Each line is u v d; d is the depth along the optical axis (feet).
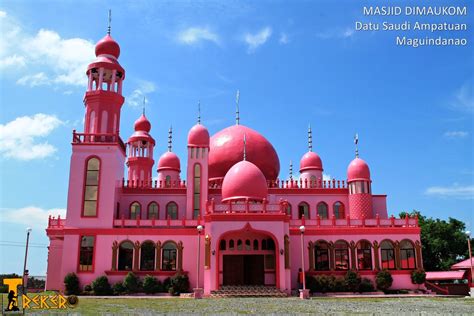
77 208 130.52
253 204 123.75
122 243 128.98
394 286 129.70
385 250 132.77
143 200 152.46
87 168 133.59
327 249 132.67
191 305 86.28
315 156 173.88
